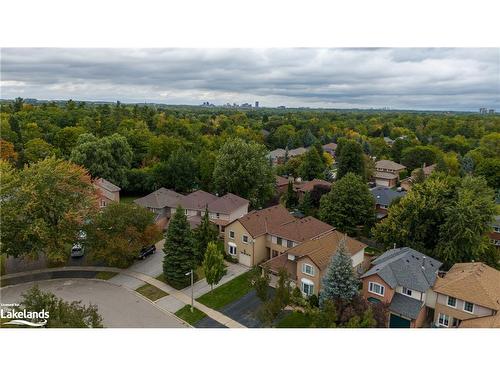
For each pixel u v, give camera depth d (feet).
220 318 95.81
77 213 115.44
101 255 116.47
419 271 96.58
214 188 200.85
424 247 122.62
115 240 116.26
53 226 115.14
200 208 158.40
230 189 179.11
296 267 109.91
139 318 95.35
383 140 363.97
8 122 238.68
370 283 95.66
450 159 254.27
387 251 118.93
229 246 132.26
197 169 212.02
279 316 96.63
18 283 113.29
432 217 122.62
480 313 86.33
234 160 177.58
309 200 175.01
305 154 255.50
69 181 120.98
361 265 118.01
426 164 273.13
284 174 252.42
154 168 210.18
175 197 172.76
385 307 88.84
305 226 128.36
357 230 147.33
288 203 193.98
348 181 149.38
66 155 234.17
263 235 129.29
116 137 218.59
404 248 113.29
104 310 98.84
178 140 259.19
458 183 139.03
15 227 111.24
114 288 111.04
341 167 222.48
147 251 131.44
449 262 116.67
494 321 81.05
